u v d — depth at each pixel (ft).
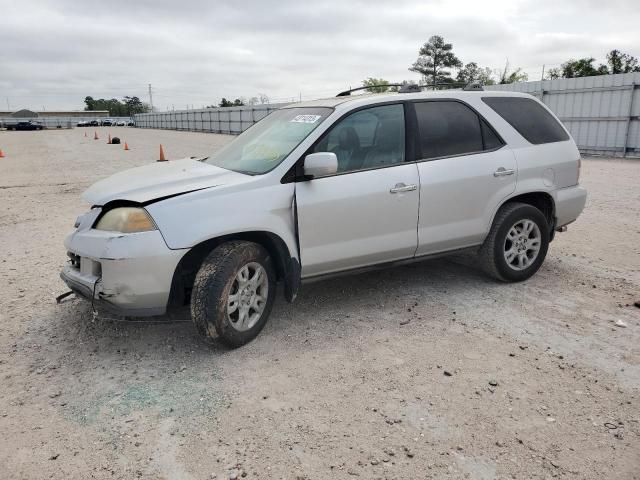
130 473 8.28
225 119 159.53
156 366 11.62
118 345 12.63
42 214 28.86
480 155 15.15
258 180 12.22
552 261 19.01
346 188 13.08
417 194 14.03
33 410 10.00
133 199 11.35
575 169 17.02
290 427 9.37
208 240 12.07
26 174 48.70
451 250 15.29
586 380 10.85
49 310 14.74
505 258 15.99
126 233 11.09
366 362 11.68
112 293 11.10
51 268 18.66
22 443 9.03
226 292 11.57
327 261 13.21
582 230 23.66
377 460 8.48
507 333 13.07
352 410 9.86
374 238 13.70
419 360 11.74
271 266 12.74
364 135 13.65
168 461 8.54
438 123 14.76
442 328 13.38
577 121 62.64
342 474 8.18
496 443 8.87
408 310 14.53
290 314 14.32
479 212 15.19
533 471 8.21
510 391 10.44
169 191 11.63
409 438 9.03
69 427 9.47
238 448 8.83
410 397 10.27
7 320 14.05
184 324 13.80
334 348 12.35
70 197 34.73
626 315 14.11
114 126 298.15
